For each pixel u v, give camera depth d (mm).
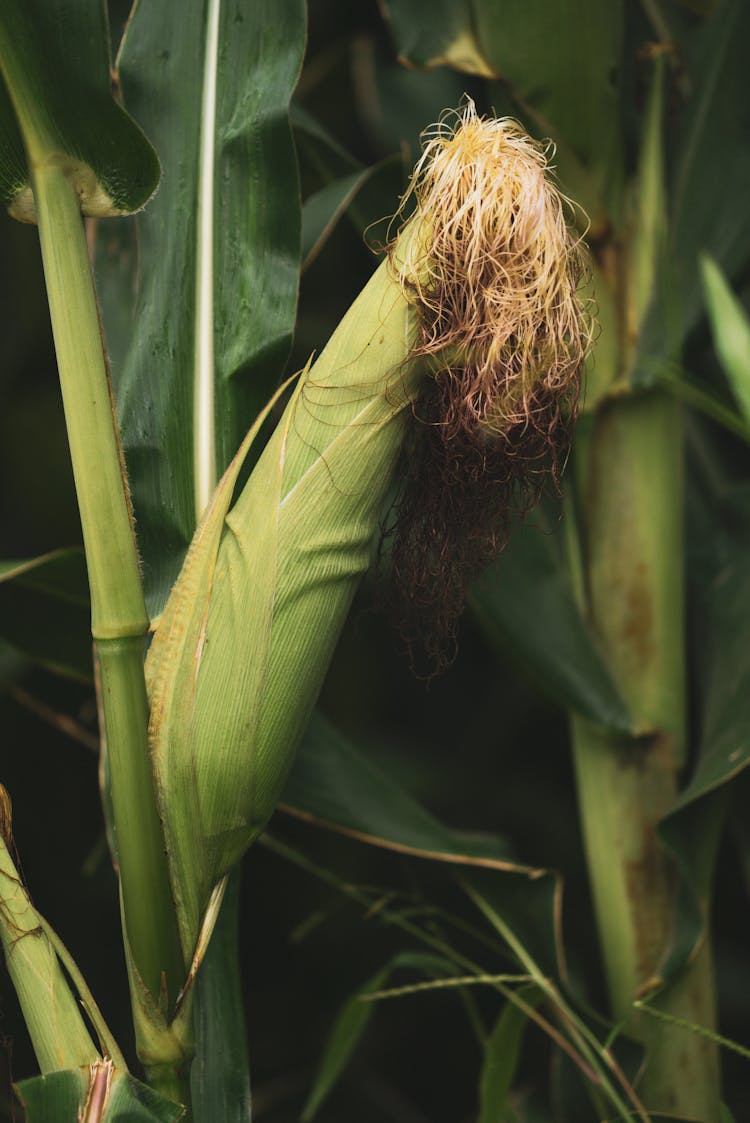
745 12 1095
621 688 1101
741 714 1073
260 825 911
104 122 880
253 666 890
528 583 1098
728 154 1103
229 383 958
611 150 1067
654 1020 1080
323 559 894
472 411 894
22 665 1316
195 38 976
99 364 887
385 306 890
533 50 1032
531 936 1073
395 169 1115
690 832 1074
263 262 962
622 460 1095
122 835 886
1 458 1893
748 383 845
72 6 864
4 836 913
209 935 912
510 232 887
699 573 1212
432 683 2000
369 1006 1062
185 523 954
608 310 1082
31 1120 869
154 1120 876
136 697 885
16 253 1760
